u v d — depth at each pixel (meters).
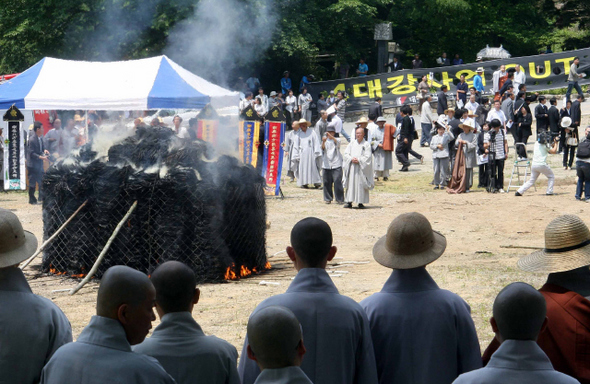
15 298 3.26
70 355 2.71
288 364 2.52
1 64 36.03
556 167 22.53
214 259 9.65
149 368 2.72
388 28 37.81
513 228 14.27
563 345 3.25
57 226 10.12
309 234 3.31
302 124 20.39
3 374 3.12
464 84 32.25
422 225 3.46
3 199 18.94
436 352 3.32
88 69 15.72
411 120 23.28
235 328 7.19
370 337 3.31
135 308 2.76
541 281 9.06
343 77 40.19
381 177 22.05
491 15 44.06
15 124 19.78
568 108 23.03
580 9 46.38
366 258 11.62
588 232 3.53
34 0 34.41
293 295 3.26
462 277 9.48
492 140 18.86
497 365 2.62
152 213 9.43
